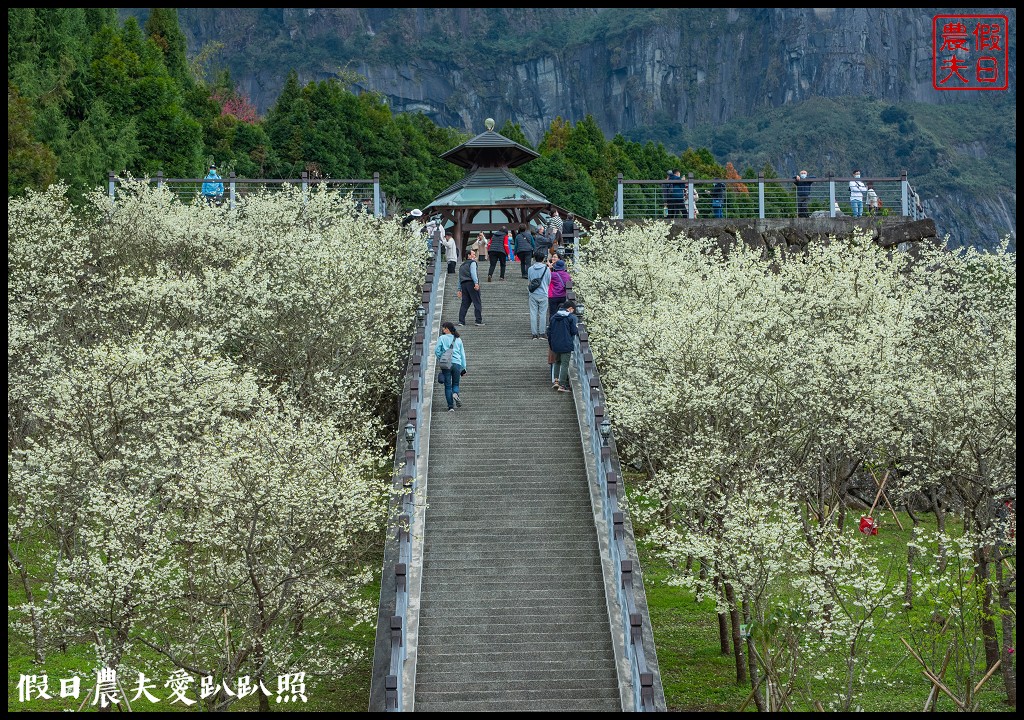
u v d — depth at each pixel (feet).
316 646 67.15
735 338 81.35
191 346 76.23
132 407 68.95
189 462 63.57
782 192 152.25
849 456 81.66
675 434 77.71
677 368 78.74
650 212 140.36
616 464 75.00
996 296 93.30
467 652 59.41
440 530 69.00
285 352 89.51
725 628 71.72
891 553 82.33
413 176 207.82
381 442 74.43
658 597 80.74
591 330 99.50
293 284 88.79
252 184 157.69
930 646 70.69
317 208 117.39
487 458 77.05
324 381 82.99
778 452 75.20
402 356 99.50
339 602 63.31
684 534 74.02
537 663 58.70
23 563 67.41
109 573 56.08
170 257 105.91
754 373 77.51
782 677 67.10
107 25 194.49
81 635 58.90
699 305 88.28
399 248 112.16
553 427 81.25
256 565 58.85
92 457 66.08
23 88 141.79
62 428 69.15
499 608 62.44
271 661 60.18
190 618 60.13
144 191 114.52
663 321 82.48
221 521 59.67
